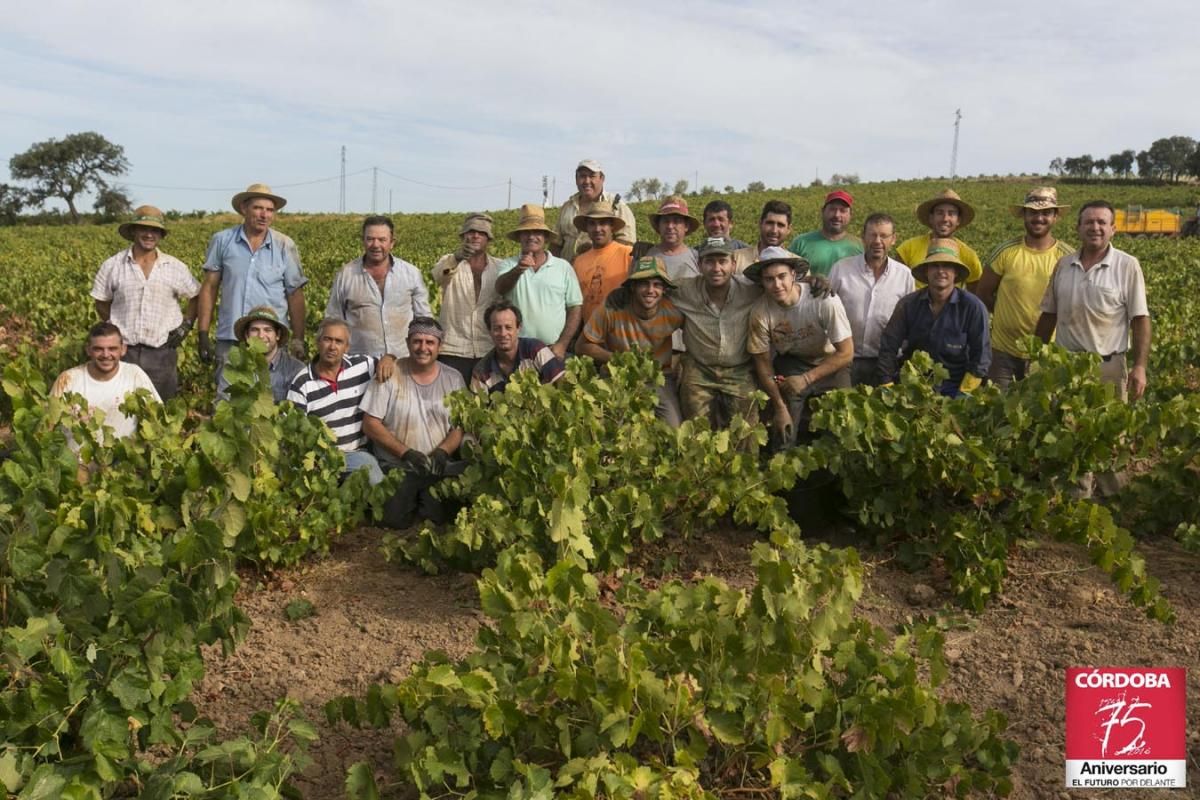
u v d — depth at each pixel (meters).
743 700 2.76
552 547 4.57
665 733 2.81
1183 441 5.08
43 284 17.05
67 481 3.12
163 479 4.31
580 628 2.78
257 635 4.22
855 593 2.80
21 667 2.59
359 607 4.50
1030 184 77.12
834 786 2.94
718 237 6.57
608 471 4.82
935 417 4.82
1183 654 3.90
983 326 5.59
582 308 6.97
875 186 73.94
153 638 2.87
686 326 5.87
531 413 5.13
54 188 93.69
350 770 2.69
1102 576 4.62
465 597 4.55
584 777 2.48
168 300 7.11
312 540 4.89
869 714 2.79
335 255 24.97
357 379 5.75
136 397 4.69
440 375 5.82
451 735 2.78
